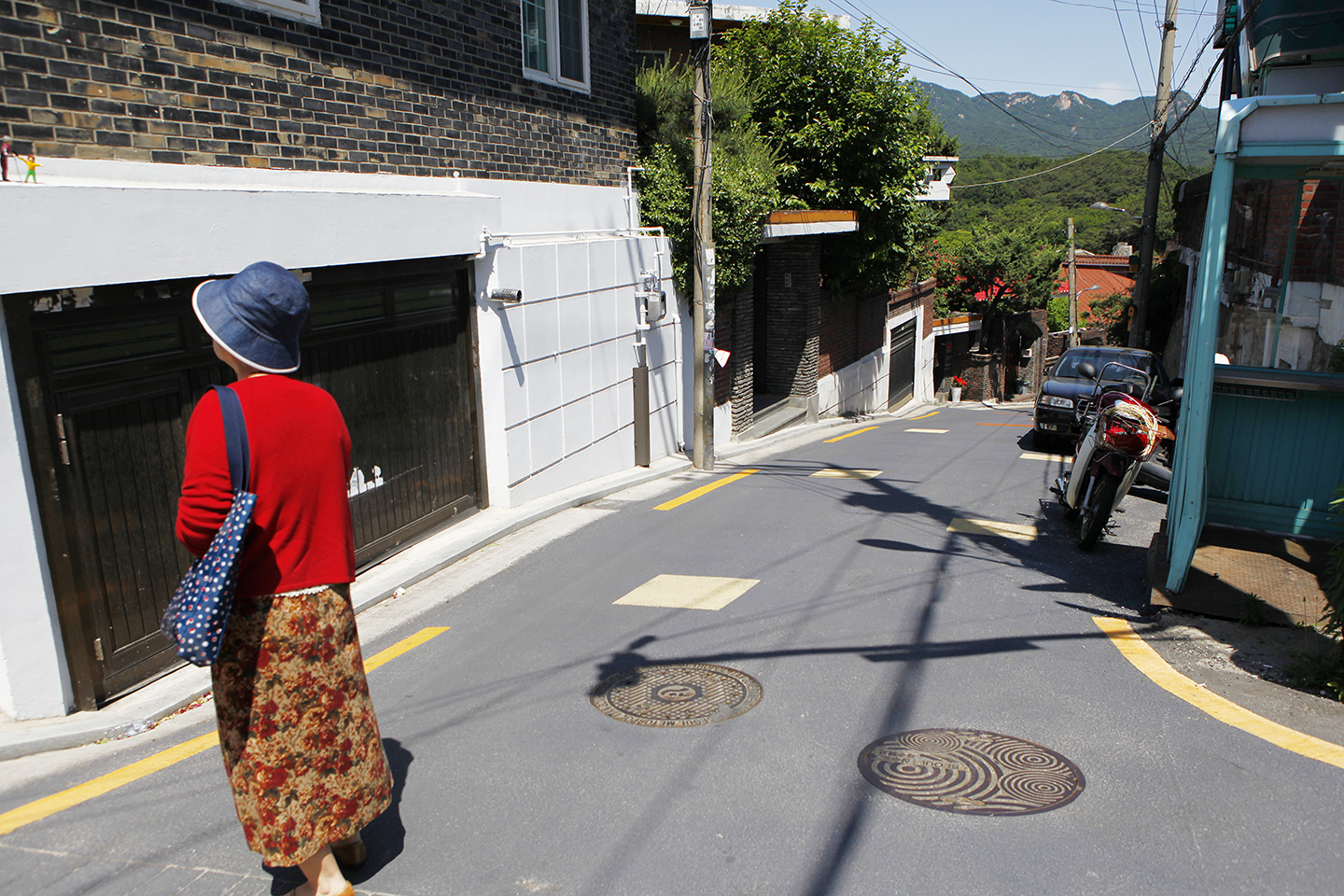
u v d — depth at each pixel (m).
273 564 2.36
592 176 10.19
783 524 8.12
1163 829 3.07
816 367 18.70
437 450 7.50
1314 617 4.97
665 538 7.61
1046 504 9.22
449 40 7.61
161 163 5.14
